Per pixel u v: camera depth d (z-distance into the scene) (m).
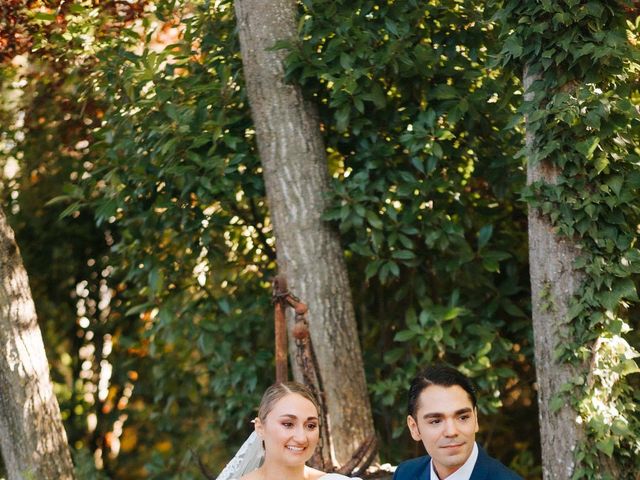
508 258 5.79
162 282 6.06
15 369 5.20
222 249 6.17
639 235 4.64
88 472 7.19
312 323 5.18
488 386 5.47
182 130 5.32
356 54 5.14
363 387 5.23
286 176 5.24
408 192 5.32
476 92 5.26
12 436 5.23
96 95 6.34
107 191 5.80
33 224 7.77
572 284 4.20
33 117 7.20
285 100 5.26
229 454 6.93
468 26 5.38
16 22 6.05
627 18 4.84
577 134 4.12
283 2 5.32
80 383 8.23
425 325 5.48
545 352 4.27
